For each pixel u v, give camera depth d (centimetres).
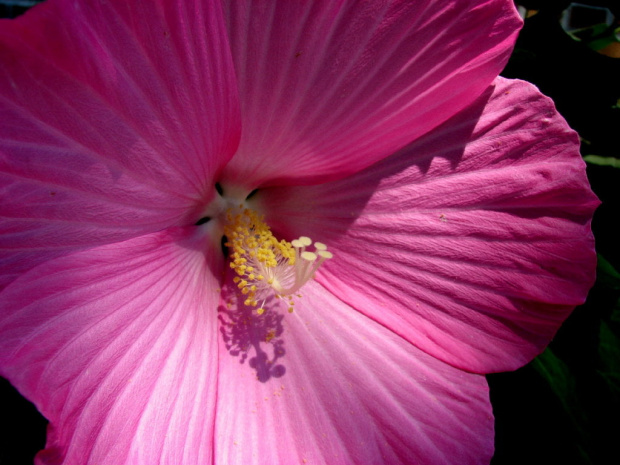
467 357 15
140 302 13
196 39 11
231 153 14
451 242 15
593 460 17
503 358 15
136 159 12
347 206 16
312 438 14
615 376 17
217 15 11
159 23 11
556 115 14
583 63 18
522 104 14
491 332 15
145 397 12
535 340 15
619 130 18
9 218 11
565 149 14
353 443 14
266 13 12
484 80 13
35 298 11
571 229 14
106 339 12
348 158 15
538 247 14
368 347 15
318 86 13
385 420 15
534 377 17
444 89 14
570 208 14
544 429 17
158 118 12
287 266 16
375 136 14
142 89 11
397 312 15
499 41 13
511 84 14
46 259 12
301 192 17
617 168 18
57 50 10
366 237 16
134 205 13
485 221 14
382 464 14
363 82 13
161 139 12
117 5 10
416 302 15
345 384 15
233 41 13
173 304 14
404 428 14
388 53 13
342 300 16
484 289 15
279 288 15
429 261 15
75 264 11
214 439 14
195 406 13
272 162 15
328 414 15
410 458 14
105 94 11
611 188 18
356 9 13
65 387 11
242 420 14
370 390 15
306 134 14
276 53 13
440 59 13
